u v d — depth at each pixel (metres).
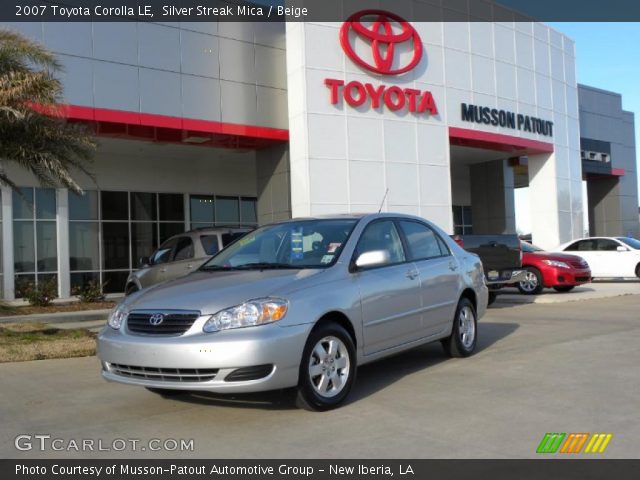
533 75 25.28
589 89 32.44
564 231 26.36
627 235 34.78
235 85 18.16
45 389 6.57
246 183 23.95
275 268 6.00
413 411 5.28
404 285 6.48
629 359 7.10
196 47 17.52
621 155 34.28
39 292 16.73
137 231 21.16
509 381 6.21
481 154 26.53
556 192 26.05
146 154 20.98
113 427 5.13
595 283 20.27
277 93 18.92
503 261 13.16
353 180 19.06
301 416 5.23
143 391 6.32
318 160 18.45
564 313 11.79
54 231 19.25
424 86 21.11
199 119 17.45
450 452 4.28
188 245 11.98
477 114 22.70
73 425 5.23
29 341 9.41
